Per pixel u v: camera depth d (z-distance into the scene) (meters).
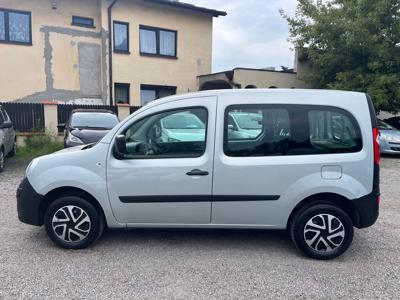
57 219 4.12
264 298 3.19
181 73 17.48
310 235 3.99
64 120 12.88
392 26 13.55
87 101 15.46
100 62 15.61
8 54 13.73
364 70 13.91
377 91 12.77
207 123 4.01
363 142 3.94
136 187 4.03
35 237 4.51
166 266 3.77
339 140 3.98
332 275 3.63
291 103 4.03
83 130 9.23
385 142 11.63
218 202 4.01
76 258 3.93
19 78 14.02
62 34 14.66
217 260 3.94
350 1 13.93
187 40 17.48
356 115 3.96
